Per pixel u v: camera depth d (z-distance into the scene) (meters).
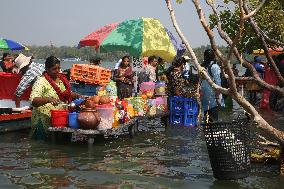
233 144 6.27
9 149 8.62
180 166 7.32
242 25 5.54
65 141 9.45
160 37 13.95
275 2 7.88
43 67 11.05
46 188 6.09
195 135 10.49
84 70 12.19
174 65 12.70
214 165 6.40
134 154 8.29
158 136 10.33
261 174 6.70
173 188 6.09
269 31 8.59
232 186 6.15
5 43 19.02
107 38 14.07
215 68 10.21
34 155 8.12
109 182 6.39
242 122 6.34
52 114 9.27
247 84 18.92
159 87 12.48
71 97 9.94
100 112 9.10
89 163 7.54
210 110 10.65
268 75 14.93
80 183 6.33
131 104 10.84
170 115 12.39
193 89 12.41
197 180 6.46
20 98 11.61
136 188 6.10
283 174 6.68
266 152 7.54
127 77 13.77
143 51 13.48
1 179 6.50
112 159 7.84
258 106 17.64
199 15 5.74
